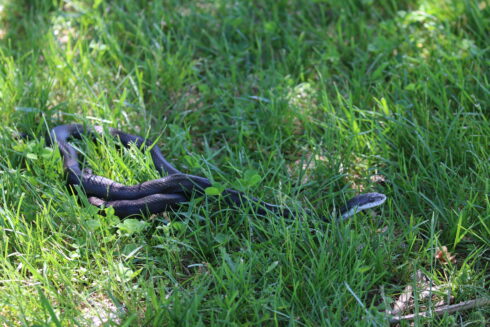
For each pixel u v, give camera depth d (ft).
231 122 19.90
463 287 13.99
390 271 14.58
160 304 12.80
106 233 15.01
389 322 13.16
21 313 12.65
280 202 15.51
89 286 14.16
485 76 18.98
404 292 14.06
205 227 15.62
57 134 17.88
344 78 21.22
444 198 16.12
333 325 12.62
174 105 20.22
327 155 17.58
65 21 23.41
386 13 24.18
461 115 18.76
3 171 16.46
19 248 14.60
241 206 15.84
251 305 13.08
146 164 16.67
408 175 17.40
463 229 15.38
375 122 18.44
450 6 23.07
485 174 16.30
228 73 21.47
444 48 21.39
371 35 22.61
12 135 18.02
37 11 24.00
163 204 15.79
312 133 19.04
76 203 15.51
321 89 20.53
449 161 17.35
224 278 14.14
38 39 22.16
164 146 18.53
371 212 16.22
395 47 21.86
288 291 13.76
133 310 13.14
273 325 13.06
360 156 17.87
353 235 14.43
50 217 14.90
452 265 14.93
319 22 23.84
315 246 14.44
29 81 20.12
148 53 21.80
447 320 13.12
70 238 15.15
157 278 14.52
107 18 23.18
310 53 22.34
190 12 24.07
